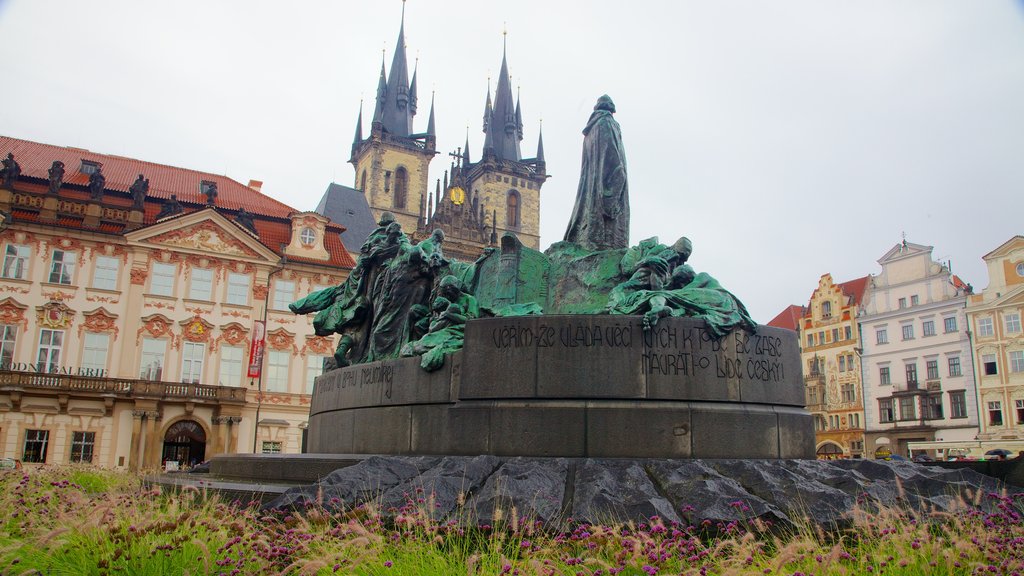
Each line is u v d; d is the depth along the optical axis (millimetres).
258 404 46688
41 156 49844
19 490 10305
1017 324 58625
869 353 69062
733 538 6695
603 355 10422
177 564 6570
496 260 13562
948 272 63938
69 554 6754
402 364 11797
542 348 10562
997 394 59250
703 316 10836
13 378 40906
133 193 46938
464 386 10828
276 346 48125
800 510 7527
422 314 13734
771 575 5891
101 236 44906
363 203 70875
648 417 10156
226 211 49844
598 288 12680
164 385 43875
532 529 6977
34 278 43500
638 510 7500
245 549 6738
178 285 46312
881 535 6719
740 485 8297
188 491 9867
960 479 8758
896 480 7773
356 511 7430
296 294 49406
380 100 110750
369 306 15523
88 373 43656
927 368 64375
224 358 46656
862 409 69188
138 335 44938
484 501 7641
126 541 6723
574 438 10109
